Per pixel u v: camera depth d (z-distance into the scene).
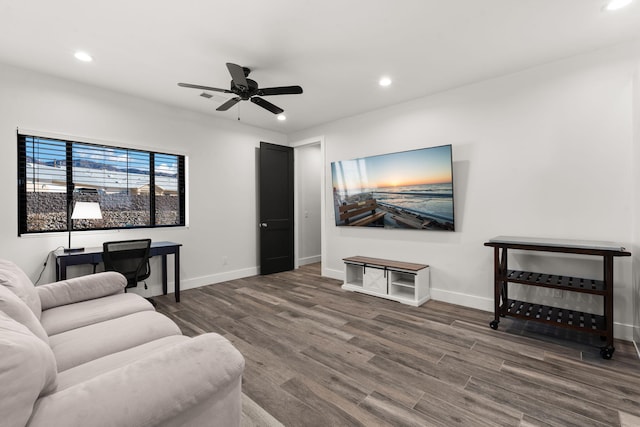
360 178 4.25
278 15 2.13
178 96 3.65
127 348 1.48
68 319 1.73
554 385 1.88
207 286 4.28
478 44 2.52
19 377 0.72
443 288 3.56
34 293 1.71
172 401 0.89
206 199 4.36
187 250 4.16
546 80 2.84
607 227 2.56
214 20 2.19
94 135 3.35
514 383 1.91
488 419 1.59
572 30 2.31
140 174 3.85
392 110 3.97
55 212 3.23
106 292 2.18
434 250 3.62
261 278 4.76
